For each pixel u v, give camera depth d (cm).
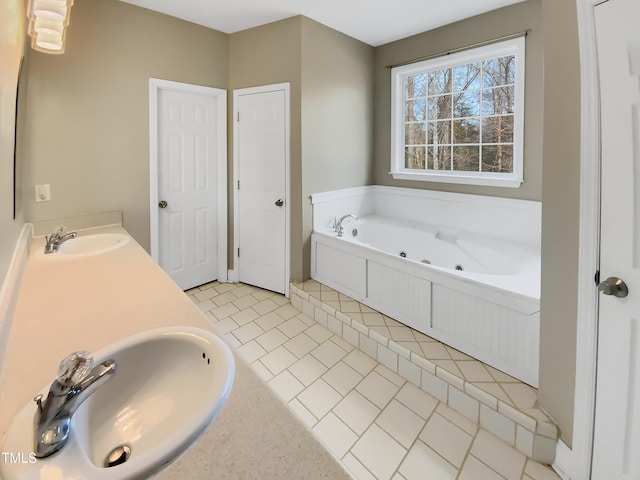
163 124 302
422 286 224
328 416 179
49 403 59
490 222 315
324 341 252
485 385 174
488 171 323
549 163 140
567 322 137
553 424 147
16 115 156
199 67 312
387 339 219
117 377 87
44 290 132
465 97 331
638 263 108
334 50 329
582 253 126
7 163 127
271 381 207
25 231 197
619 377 117
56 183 241
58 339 95
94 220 261
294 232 319
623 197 111
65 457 57
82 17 245
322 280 315
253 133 329
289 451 59
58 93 238
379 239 364
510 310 179
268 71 312
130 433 80
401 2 276
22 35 162
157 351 95
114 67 263
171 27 291
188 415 78
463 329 202
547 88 139
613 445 121
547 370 151
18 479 52
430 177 354
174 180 315
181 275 332
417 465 150
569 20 125
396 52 361
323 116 324
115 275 150
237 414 67
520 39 279
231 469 55
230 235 358
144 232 292
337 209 351
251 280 353
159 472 55
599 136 117
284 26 300
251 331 266
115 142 269
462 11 292
